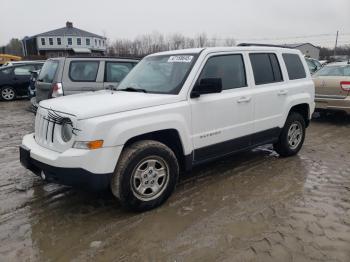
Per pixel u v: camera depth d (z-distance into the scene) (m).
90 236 3.53
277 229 3.61
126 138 3.71
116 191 3.78
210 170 5.39
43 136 4.05
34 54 63.62
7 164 5.77
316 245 3.32
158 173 4.06
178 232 3.58
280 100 5.52
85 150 3.54
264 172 5.30
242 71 5.04
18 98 15.52
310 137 7.59
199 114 4.38
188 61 4.55
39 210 4.09
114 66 7.88
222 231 3.59
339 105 8.74
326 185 4.80
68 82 7.44
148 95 4.23
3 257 3.20
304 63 6.23
